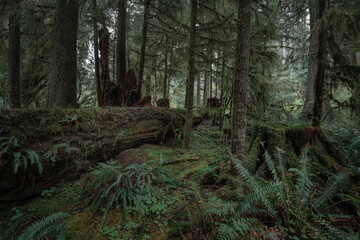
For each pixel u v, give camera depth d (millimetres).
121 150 4637
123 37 8414
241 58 2959
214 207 2162
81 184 3373
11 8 3713
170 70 9055
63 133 3516
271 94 10227
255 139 4074
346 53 6824
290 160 3465
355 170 3555
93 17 7680
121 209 2666
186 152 4781
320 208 2596
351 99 3980
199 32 5598
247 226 1995
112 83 7777
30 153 2799
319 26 3750
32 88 8336
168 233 2148
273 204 2504
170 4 6996
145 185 2992
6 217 2607
